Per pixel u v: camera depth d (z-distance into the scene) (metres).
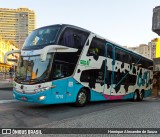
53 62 10.97
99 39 14.45
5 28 93.62
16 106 12.11
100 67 14.38
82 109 11.98
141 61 21.89
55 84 11.02
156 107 14.12
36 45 11.66
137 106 14.52
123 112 10.90
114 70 16.23
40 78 10.70
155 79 38.12
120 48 17.31
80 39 12.73
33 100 10.62
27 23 95.44
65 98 11.62
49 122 8.36
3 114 9.83
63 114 10.25
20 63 11.84
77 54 12.41
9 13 95.12
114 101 19.03
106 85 15.13
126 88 18.47
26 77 11.12
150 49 68.06
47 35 11.70
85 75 12.98
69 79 11.84
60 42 11.37
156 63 37.00
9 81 27.59
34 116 9.58
